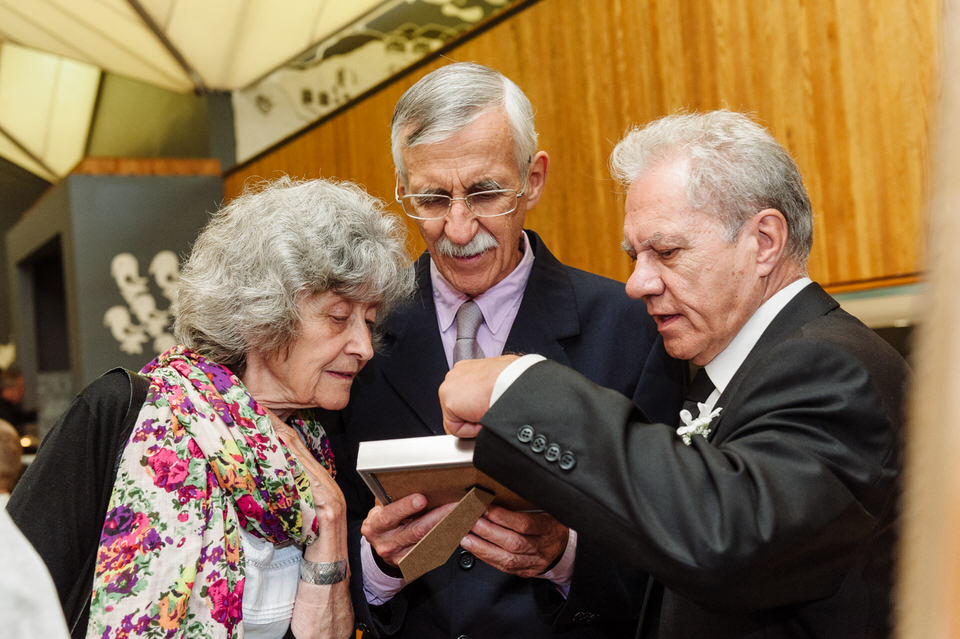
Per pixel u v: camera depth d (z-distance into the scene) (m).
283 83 8.40
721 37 3.08
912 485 0.28
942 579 0.27
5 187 12.69
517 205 1.68
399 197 1.76
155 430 1.29
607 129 3.55
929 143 0.28
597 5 3.54
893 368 1.09
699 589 0.96
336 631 1.42
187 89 8.23
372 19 8.18
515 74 4.01
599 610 1.51
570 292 1.76
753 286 1.23
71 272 7.27
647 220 1.24
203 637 1.25
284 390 1.46
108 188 7.23
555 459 1.04
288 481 1.34
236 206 1.47
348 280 1.38
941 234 0.26
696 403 1.34
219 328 1.39
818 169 2.83
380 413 1.74
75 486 1.26
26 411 10.34
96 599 1.21
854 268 2.76
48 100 11.29
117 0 6.47
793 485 0.96
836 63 2.74
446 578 1.60
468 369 1.17
